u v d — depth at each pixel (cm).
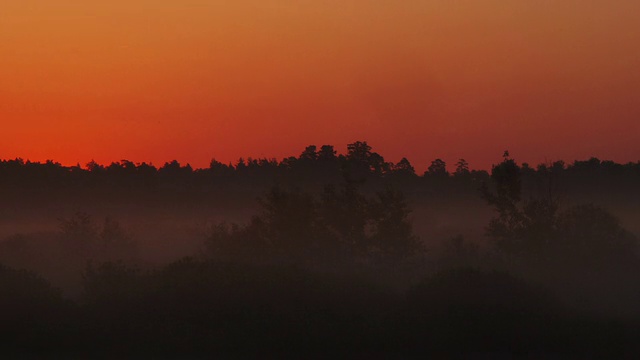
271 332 9169
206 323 9575
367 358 8581
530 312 9775
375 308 10294
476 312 9562
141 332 9181
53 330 9275
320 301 10188
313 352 8788
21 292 10006
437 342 8969
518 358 8556
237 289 10344
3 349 8856
